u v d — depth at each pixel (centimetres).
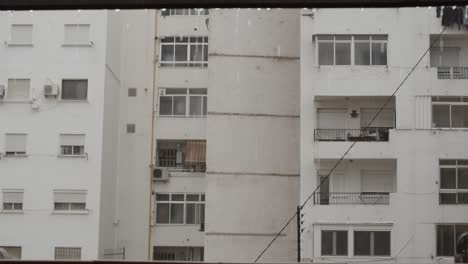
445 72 2706
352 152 2672
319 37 2767
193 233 2995
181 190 3038
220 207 2836
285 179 2845
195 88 3114
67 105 2941
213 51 2919
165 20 3164
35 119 2939
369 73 2717
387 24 2747
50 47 2981
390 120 2773
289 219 2822
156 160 3084
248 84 2903
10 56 2988
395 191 2686
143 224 3005
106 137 2953
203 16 3162
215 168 2856
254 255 2803
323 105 2766
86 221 2845
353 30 2756
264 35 2927
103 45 2966
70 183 2884
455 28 2720
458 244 2386
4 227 2873
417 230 2591
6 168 2914
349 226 2611
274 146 2866
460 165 2634
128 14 3159
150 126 3080
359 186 2708
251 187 2844
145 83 3116
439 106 2708
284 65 2909
